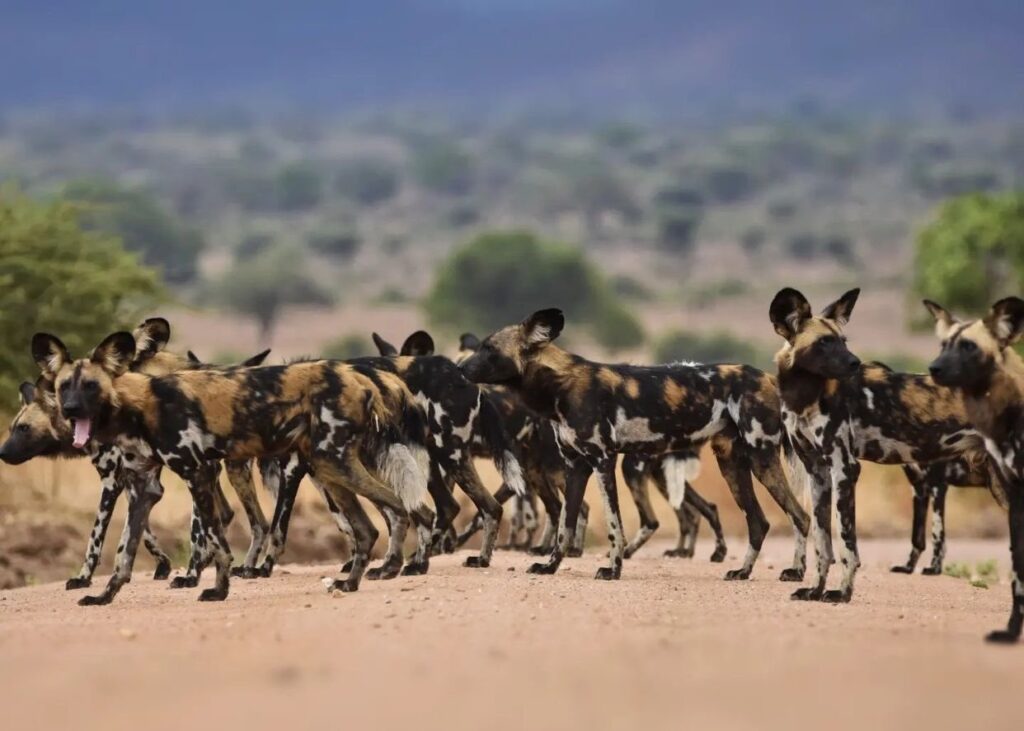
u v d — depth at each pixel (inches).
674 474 1779.0
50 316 2373.3
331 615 1111.6
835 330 1304.1
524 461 1781.5
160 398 1325.0
